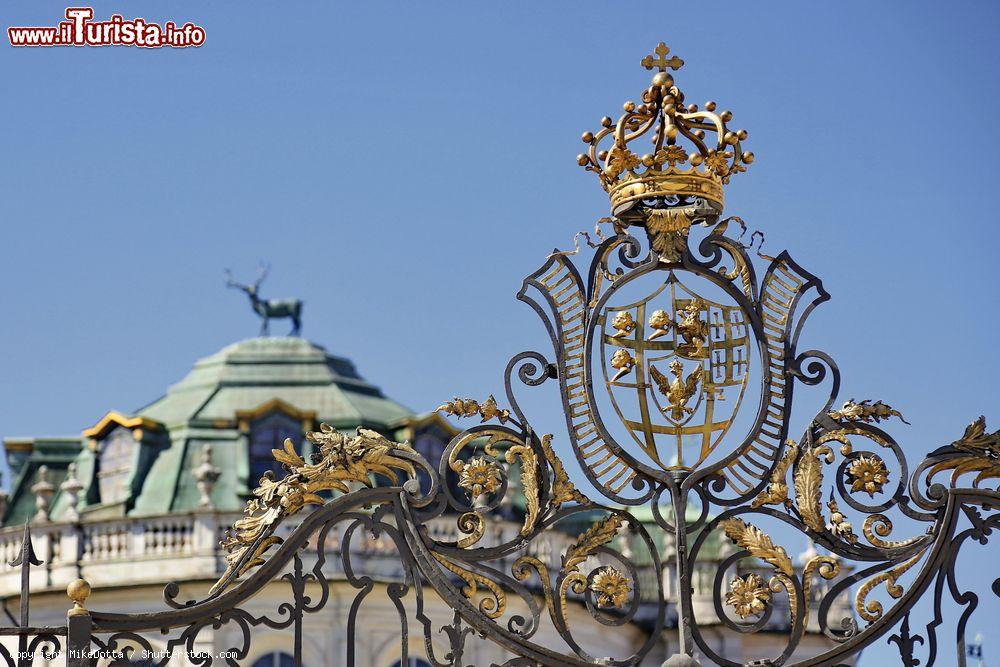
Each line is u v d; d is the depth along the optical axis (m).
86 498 65.75
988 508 17.33
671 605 55.91
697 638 16.67
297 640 16.31
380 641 52.28
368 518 16.67
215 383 65.88
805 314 17.44
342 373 66.19
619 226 17.48
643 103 17.58
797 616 16.91
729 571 55.03
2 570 56.97
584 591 16.72
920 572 17.09
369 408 64.56
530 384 17.16
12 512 67.44
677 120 17.48
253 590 16.38
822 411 17.31
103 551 56.25
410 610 52.53
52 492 60.97
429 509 16.81
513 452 16.98
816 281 17.48
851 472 17.22
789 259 17.52
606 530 16.86
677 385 17.05
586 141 17.55
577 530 57.34
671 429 17.05
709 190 17.33
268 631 51.81
